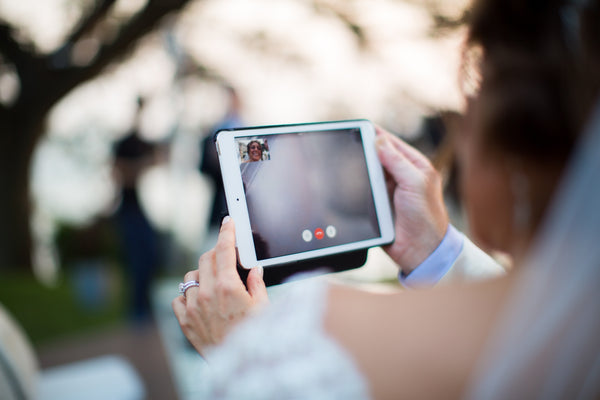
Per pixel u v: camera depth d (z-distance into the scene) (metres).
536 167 0.52
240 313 0.88
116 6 9.02
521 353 0.45
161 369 4.00
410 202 1.14
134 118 5.30
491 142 0.55
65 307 6.29
